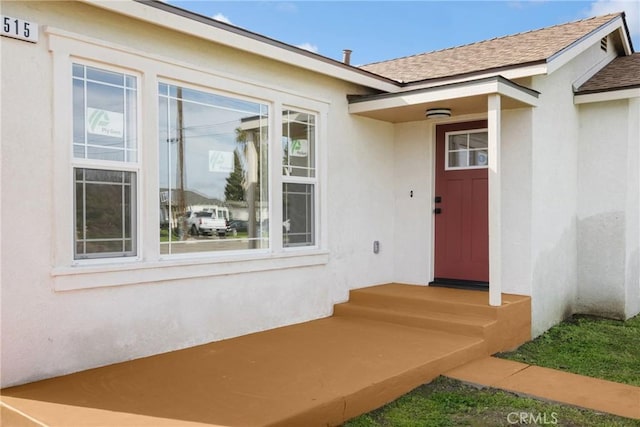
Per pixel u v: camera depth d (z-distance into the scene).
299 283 6.35
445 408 4.14
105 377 4.16
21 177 3.92
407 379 4.46
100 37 4.40
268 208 6.01
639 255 8.49
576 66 8.09
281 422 3.35
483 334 5.59
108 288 4.46
